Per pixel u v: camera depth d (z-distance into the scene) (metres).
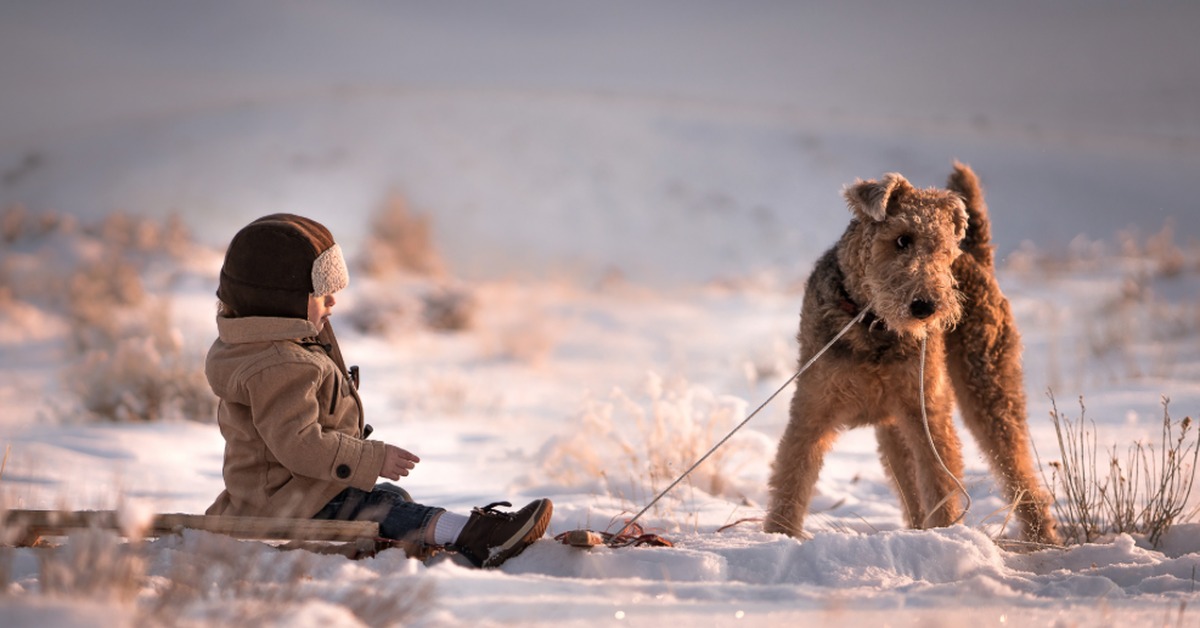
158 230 63.41
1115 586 8.89
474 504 15.27
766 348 35.84
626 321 50.41
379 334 45.34
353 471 9.71
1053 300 42.16
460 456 20.22
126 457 17.91
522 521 9.79
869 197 11.91
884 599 8.10
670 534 11.77
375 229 67.31
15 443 17.73
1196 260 45.66
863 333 12.20
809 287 13.29
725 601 8.03
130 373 23.70
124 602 6.73
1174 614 7.77
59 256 55.91
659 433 17.14
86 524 8.95
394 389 31.28
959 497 12.35
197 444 19.83
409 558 9.31
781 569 9.71
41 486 14.45
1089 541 12.70
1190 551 12.21
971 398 13.57
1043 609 7.90
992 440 13.39
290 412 9.67
